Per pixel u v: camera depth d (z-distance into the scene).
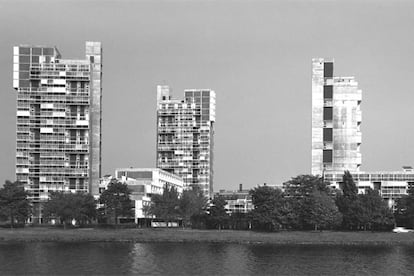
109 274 157.75
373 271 166.75
